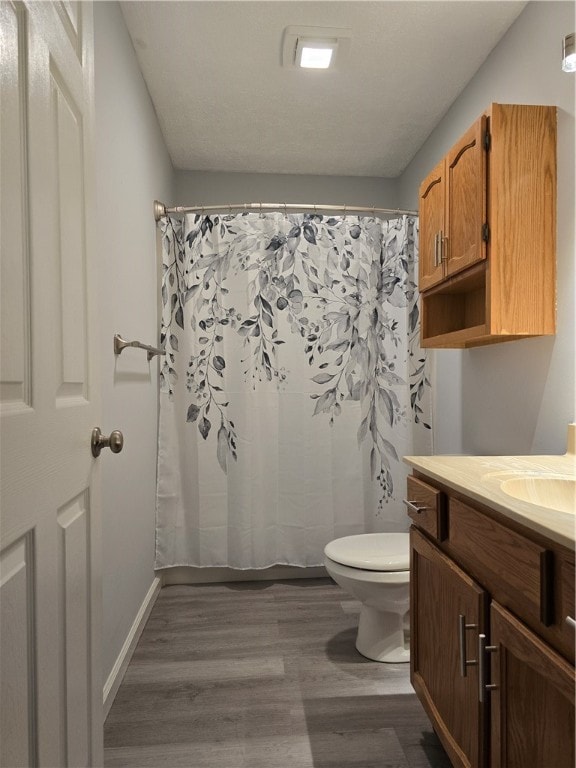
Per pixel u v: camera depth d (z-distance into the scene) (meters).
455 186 1.82
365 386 2.70
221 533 2.64
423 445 2.69
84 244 1.10
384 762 1.40
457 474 1.30
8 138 0.74
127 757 1.42
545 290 1.61
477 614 1.08
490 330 1.60
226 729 1.54
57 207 0.94
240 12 1.88
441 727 1.29
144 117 2.29
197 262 2.62
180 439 2.65
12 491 0.74
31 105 0.81
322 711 1.62
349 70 2.24
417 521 1.49
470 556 1.14
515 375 1.90
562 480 1.27
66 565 0.96
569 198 1.56
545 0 1.71
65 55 0.99
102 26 1.64
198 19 1.91
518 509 0.91
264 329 2.64
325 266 2.68
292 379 2.66
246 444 2.61
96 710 1.13
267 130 2.77
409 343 2.69
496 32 1.98
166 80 2.30
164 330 2.61
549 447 1.69
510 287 1.60
